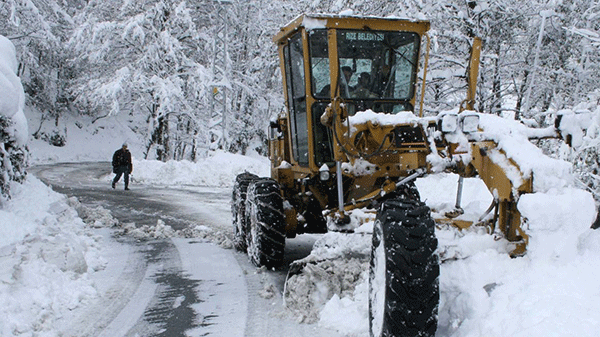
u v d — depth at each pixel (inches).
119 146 1674.5
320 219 240.8
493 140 133.9
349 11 213.6
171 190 637.9
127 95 1073.5
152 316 173.0
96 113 1720.0
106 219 357.7
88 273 225.3
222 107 974.4
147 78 940.0
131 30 899.4
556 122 137.1
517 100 448.8
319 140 224.7
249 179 278.2
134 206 462.9
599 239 117.6
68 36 1019.9
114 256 261.9
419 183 478.0
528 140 133.5
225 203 501.0
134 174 786.8
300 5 542.0
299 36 226.5
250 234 248.4
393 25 218.8
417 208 129.3
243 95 1035.9
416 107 235.9
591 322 96.7
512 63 439.5
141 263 248.5
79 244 244.4
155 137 1152.2
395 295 119.6
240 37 991.6
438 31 439.5
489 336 111.3
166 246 290.0
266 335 154.3
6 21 811.4
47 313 168.9
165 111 914.1
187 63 937.5
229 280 217.8
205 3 965.8
